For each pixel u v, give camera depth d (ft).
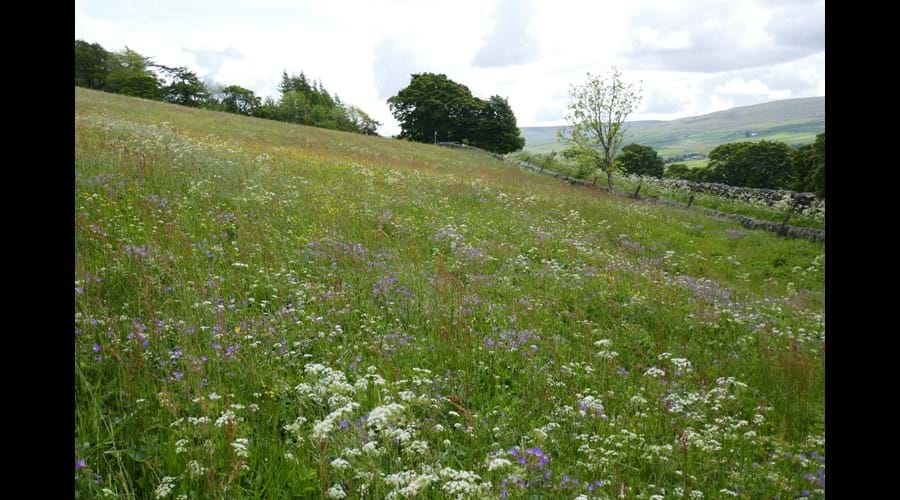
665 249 58.34
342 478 13.65
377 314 26.55
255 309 25.09
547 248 46.55
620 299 35.04
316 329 23.77
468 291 30.94
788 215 74.28
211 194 42.98
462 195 66.59
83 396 15.97
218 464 14.12
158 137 63.10
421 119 272.31
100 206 34.01
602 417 18.69
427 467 13.56
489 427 18.12
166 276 26.37
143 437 14.99
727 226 75.20
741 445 18.61
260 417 16.99
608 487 14.98
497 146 273.13
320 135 132.05
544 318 29.55
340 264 33.06
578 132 104.01
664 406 19.84
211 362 19.11
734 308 36.63
